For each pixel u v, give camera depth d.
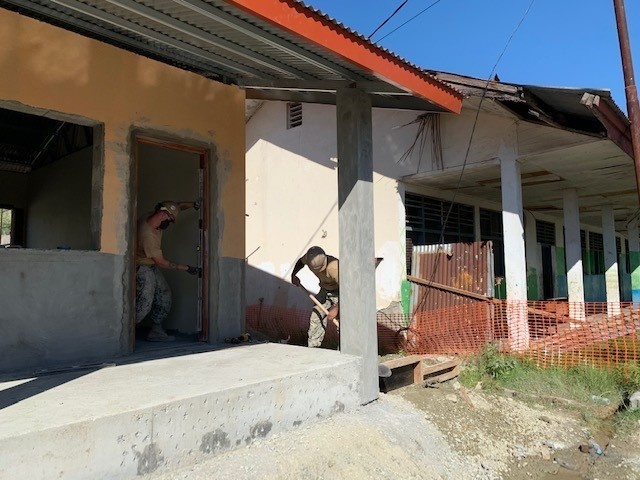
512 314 6.99
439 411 4.84
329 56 4.07
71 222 6.75
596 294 15.91
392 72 4.20
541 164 7.64
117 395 3.08
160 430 2.89
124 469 2.71
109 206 4.61
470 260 7.94
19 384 3.41
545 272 12.92
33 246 8.02
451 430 4.51
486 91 6.09
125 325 4.66
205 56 4.67
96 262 4.48
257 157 11.66
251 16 3.39
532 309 6.93
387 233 8.87
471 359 6.53
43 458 2.41
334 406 4.18
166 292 5.68
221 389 3.26
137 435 2.78
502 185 7.37
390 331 8.19
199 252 5.68
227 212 5.79
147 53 5.13
